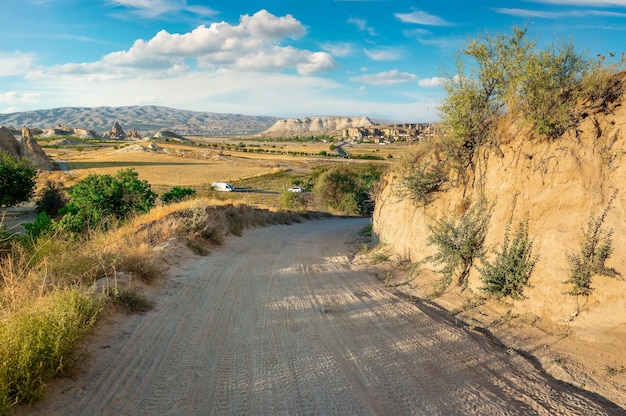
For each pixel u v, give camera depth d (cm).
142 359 485
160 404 391
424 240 980
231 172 9050
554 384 453
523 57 737
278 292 835
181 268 1002
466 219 791
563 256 589
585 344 516
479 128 844
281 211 3316
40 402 369
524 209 679
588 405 405
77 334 448
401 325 632
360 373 469
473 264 751
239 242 1639
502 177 752
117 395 400
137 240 1073
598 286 542
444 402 408
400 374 468
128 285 709
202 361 491
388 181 1558
